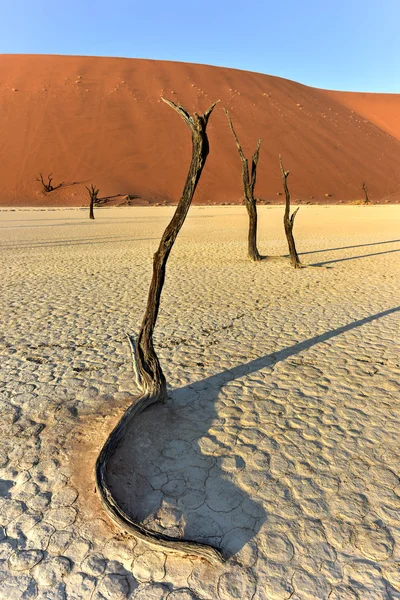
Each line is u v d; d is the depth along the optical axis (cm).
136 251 1426
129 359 509
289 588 217
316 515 262
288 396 408
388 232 1908
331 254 1305
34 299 803
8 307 749
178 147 6225
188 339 574
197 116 304
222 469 305
